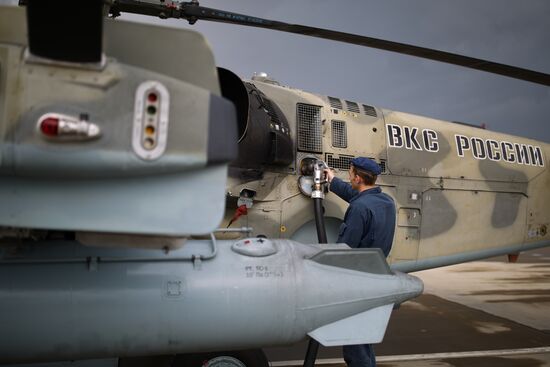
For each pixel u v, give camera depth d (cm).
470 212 477
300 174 407
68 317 253
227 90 373
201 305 267
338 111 437
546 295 803
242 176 374
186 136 200
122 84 195
